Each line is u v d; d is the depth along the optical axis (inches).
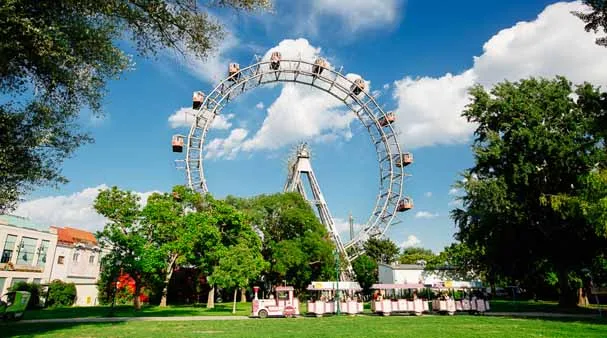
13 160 638.5
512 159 1521.9
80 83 593.9
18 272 2110.0
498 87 1608.0
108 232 1481.3
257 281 2480.3
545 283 2229.3
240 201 2425.0
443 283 1520.7
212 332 796.0
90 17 558.9
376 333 764.6
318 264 2273.6
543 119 1489.9
